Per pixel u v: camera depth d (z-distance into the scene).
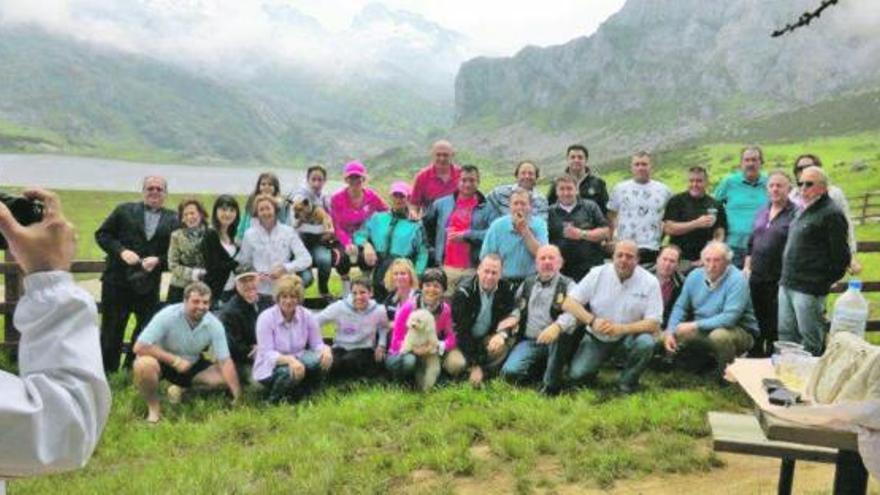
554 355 9.38
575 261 11.07
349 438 7.91
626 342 9.41
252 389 9.73
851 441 4.12
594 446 7.50
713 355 9.97
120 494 6.59
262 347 9.64
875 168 110.56
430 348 9.60
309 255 10.98
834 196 10.00
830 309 15.14
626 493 6.49
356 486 6.61
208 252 10.60
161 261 10.67
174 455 7.94
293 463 7.21
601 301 9.46
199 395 9.86
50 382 1.53
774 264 10.28
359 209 11.96
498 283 9.97
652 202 11.34
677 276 10.69
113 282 10.63
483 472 6.99
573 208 11.15
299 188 11.77
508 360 9.79
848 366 4.23
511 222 10.45
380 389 9.64
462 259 11.23
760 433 5.16
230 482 6.65
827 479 6.74
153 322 9.38
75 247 1.71
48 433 1.50
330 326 14.06
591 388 9.70
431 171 11.97
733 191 11.54
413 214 11.46
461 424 8.14
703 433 7.89
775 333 10.57
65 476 7.29
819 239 9.16
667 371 10.52
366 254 11.34
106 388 1.62
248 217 11.05
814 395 4.43
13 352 10.92
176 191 178.88
